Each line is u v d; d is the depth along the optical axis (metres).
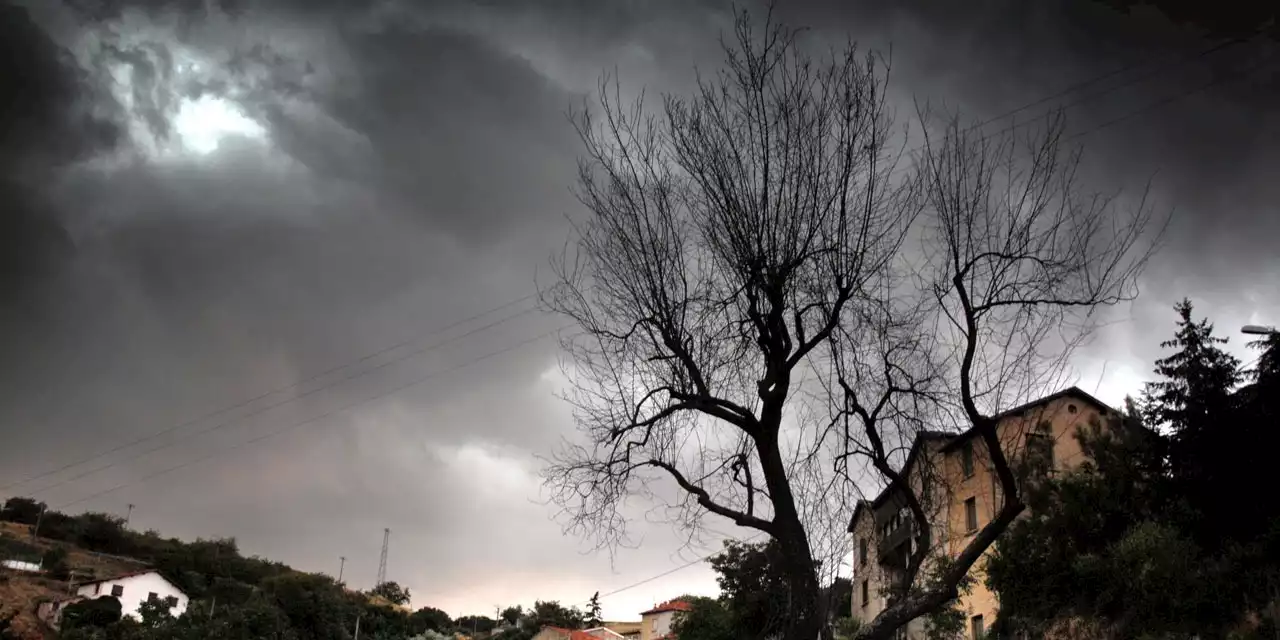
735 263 12.54
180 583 99.69
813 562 11.79
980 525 25.30
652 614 76.75
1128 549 22.31
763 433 12.31
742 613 30.33
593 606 106.12
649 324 13.09
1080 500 24.27
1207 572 21.62
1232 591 21.05
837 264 12.27
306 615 92.19
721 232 12.71
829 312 12.42
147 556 111.94
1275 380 24.47
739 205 12.51
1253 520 22.73
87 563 98.50
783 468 12.26
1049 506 24.34
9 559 86.12
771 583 12.88
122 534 112.56
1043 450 13.45
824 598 11.67
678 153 13.12
